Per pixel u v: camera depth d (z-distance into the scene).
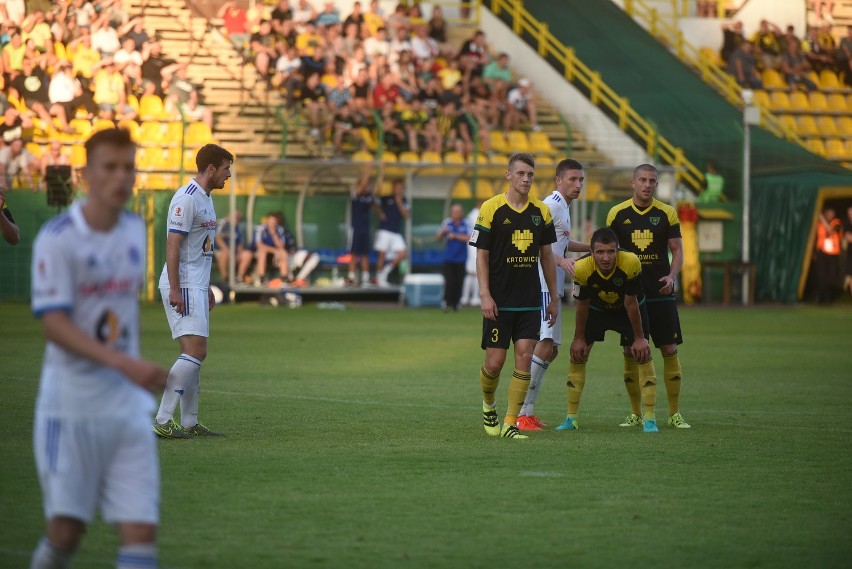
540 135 116.25
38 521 23.00
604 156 119.25
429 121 110.12
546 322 36.34
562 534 22.38
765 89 134.38
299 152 107.31
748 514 24.28
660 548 21.42
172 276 33.03
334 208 103.56
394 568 19.91
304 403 41.56
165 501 24.91
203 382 47.50
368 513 23.95
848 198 112.44
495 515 23.91
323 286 100.19
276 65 112.62
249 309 93.19
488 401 34.69
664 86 124.50
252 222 101.19
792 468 29.53
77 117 101.56
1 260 95.81
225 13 116.50
